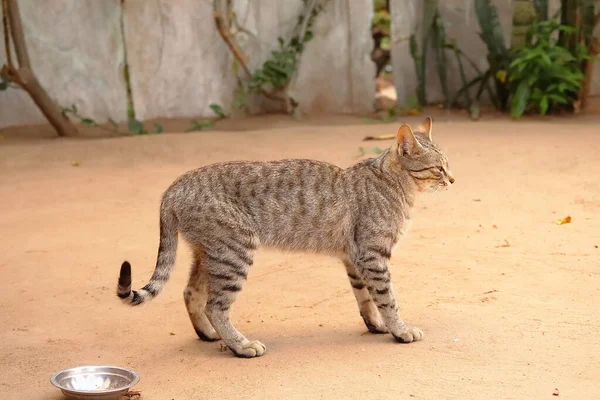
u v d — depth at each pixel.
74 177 3.22
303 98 4.66
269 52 4.60
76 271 2.46
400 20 4.66
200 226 2.06
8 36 3.95
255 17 4.55
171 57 4.46
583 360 1.96
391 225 2.10
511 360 1.97
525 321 2.12
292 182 2.11
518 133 3.74
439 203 2.87
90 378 1.93
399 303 2.24
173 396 1.89
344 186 2.12
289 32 4.61
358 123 4.34
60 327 2.18
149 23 4.39
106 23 4.30
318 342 2.09
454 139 3.65
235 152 3.48
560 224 2.65
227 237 2.05
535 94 4.24
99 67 4.32
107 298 2.32
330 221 2.11
